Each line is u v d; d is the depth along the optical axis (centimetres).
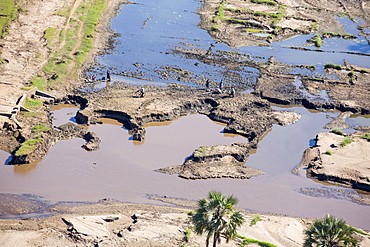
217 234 4059
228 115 7588
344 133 7350
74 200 5512
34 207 5338
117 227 4972
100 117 7406
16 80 8238
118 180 5956
